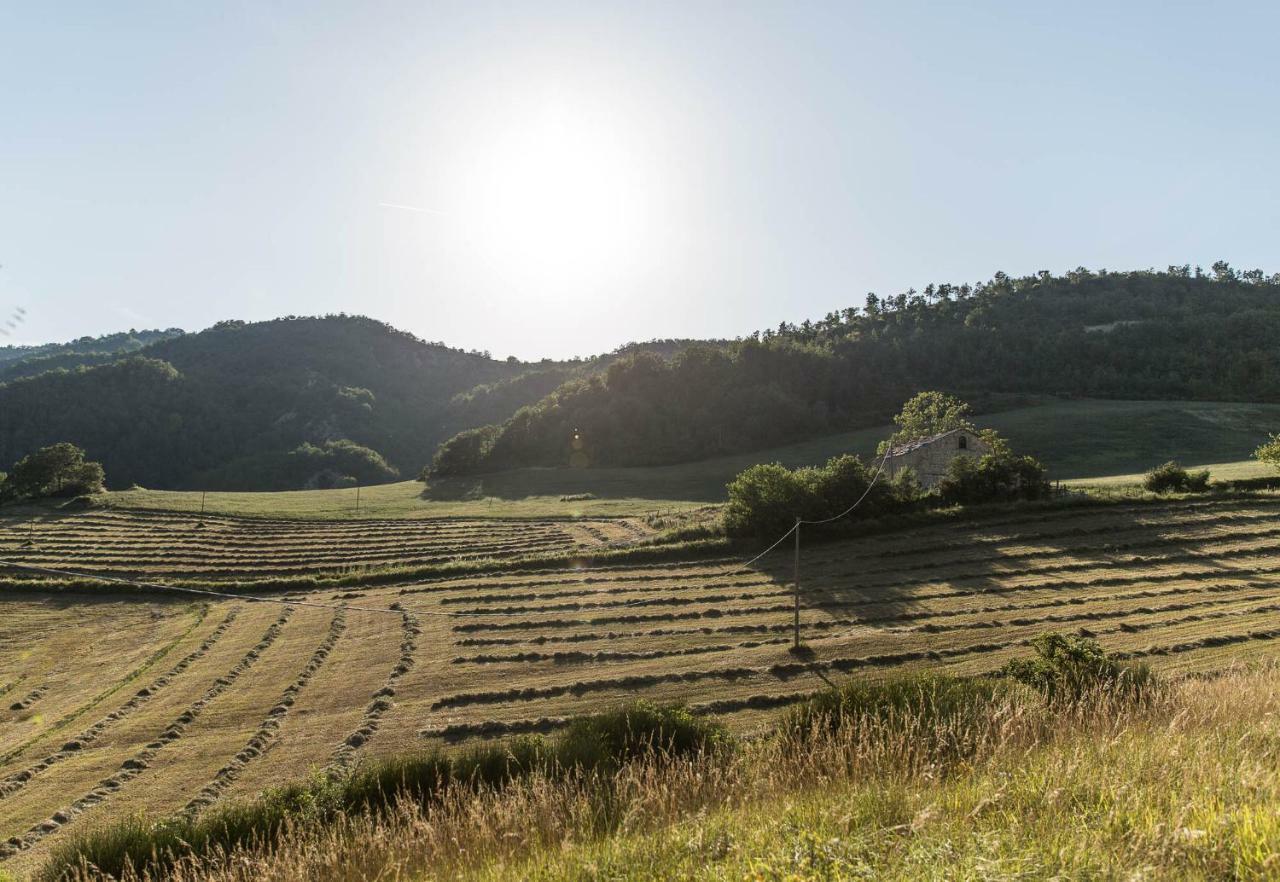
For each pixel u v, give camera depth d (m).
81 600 53.31
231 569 63.56
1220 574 43.97
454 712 33.12
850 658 35.28
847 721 12.43
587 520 80.12
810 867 6.15
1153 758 7.96
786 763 11.20
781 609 44.00
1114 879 5.29
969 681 17.17
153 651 43.97
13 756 31.02
